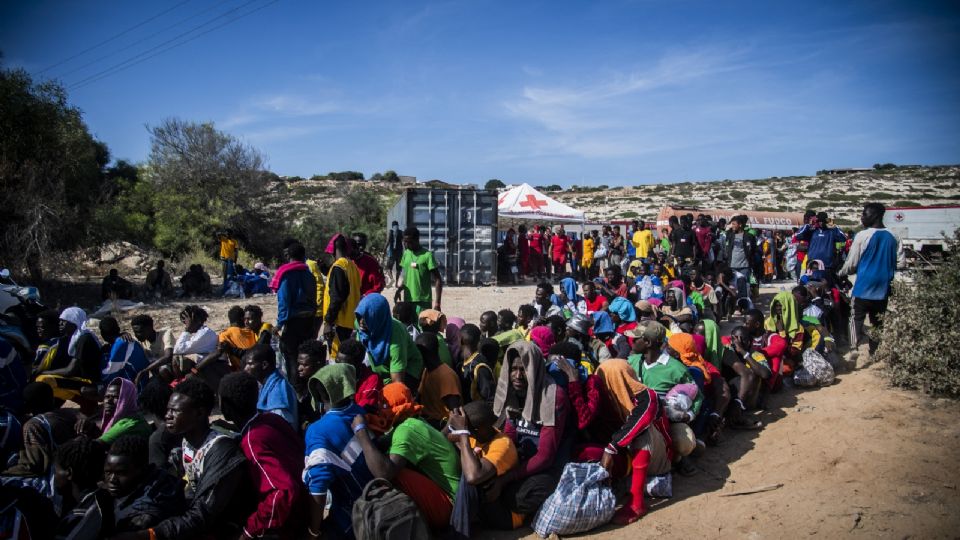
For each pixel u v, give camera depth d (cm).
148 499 386
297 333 717
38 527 372
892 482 487
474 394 590
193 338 703
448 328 732
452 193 1966
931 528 423
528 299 1602
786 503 477
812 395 701
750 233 1341
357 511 400
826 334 788
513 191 2466
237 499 407
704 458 587
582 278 2181
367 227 3197
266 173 2867
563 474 473
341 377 441
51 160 1617
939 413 604
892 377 686
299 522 420
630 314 833
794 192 6353
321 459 417
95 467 418
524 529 481
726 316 1195
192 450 456
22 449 470
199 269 1691
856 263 756
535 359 496
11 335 772
